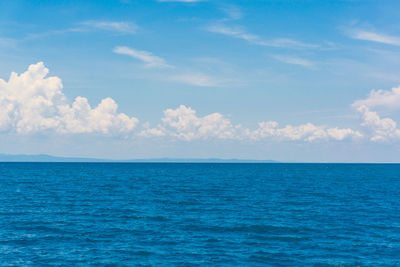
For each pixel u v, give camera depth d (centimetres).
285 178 13275
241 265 2772
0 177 12394
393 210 5194
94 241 3378
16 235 3559
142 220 4359
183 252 3075
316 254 3047
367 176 14938
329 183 10544
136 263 2788
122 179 12075
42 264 2741
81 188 8306
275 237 3588
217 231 3816
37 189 7900
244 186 9325
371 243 3378
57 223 4122
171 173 17538
